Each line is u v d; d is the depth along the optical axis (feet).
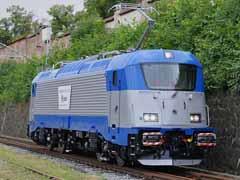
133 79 63.00
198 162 63.77
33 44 190.80
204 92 66.23
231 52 66.85
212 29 71.41
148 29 82.84
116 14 132.05
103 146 69.92
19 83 151.74
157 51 64.49
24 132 146.61
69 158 80.28
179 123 62.39
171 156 62.03
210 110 69.36
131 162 67.26
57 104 86.43
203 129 63.57
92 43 120.67
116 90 65.82
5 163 69.31
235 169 63.82
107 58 72.33
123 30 103.14
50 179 53.98
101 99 70.18
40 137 96.27
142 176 58.23
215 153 67.56
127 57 65.16
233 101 65.16
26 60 168.04
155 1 110.22
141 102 62.13
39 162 71.31
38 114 96.48
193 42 76.07
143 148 60.85
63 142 86.69
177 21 81.56
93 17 143.02
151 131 61.21
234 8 69.51
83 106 75.82
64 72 85.56
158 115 62.03
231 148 64.90
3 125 168.45
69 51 133.08
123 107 63.82
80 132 77.82
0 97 171.63
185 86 63.82
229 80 65.77
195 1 80.53
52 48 151.23
